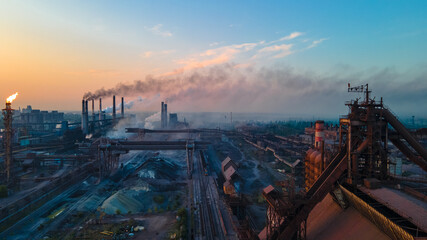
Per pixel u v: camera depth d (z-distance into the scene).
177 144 108.81
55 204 69.94
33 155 106.38
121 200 69.31
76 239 49.62
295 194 32.12
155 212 64.31
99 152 98.00
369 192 26.62
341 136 32.00
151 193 79.25
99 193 80.94
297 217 30.14
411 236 19.47
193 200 73.75
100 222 57.66
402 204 23.50
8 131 83.75
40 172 100.62
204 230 53.97
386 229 23.22
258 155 145.00
